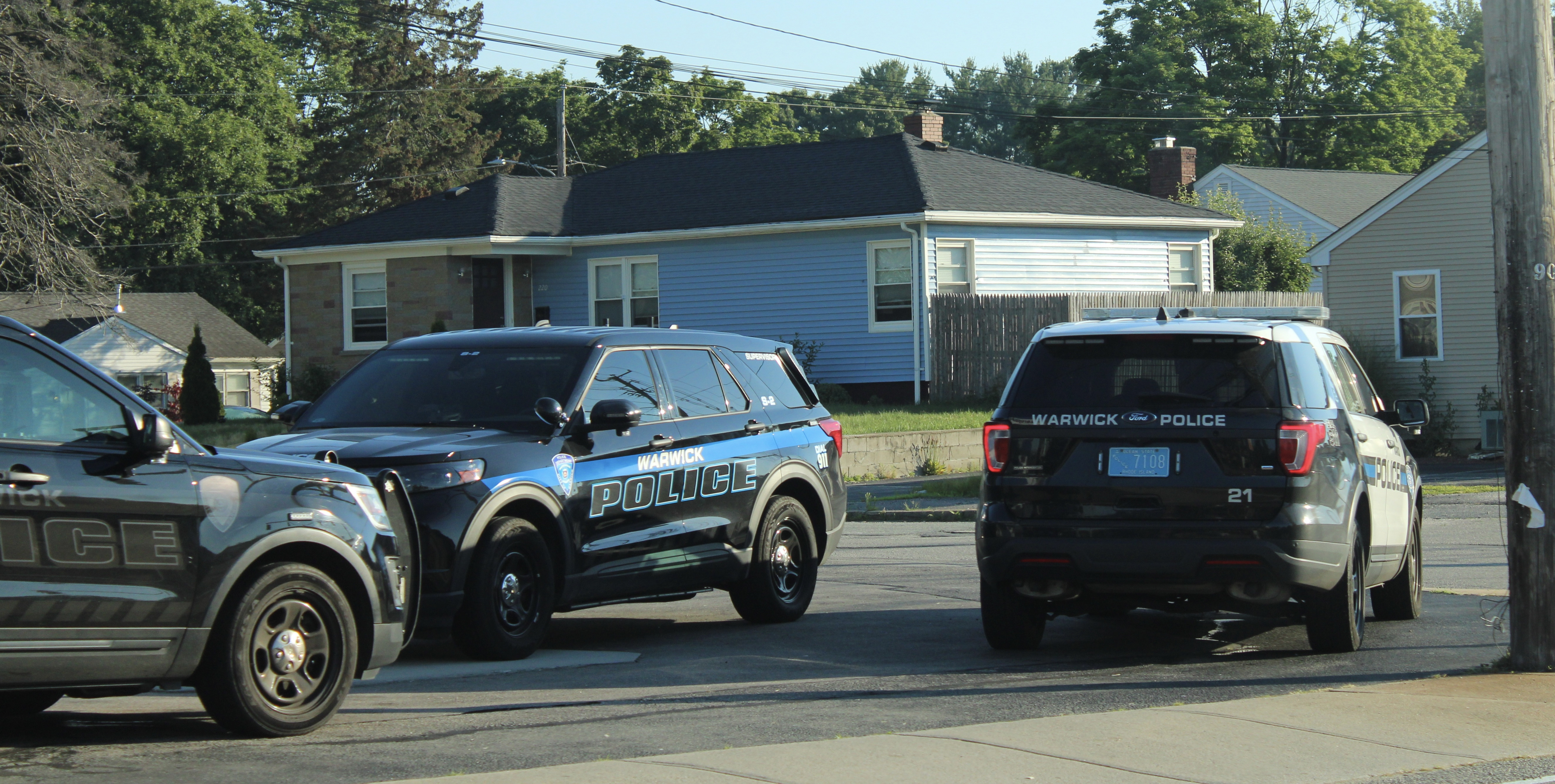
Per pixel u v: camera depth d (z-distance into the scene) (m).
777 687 12.36
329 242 50.41
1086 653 14.33
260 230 98.12
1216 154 92.06
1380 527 14.59
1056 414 13.26
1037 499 13.26
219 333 85.69
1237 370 12.95
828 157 49.22
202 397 52.31
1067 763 9.46
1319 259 47.09
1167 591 12.95
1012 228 46.88
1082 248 48.56
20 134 45.19
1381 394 44.97
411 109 102.25
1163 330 13.16
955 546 24.97
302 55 106.06
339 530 10.52
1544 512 12.69
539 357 14.77
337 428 14.30
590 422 14.02
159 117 86.88
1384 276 45.88
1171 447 12.89
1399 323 45.62
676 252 48.50
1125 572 12.91
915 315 44.88
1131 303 46.16
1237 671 13.13
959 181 46.97
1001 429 13.42
